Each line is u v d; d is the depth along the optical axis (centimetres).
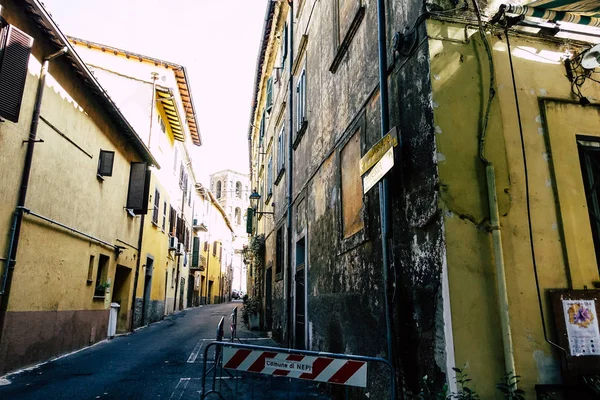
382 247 470
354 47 616
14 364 763
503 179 371
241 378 739
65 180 936
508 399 314
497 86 394
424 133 387
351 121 613
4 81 689
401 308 415
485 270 346
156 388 662
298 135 994
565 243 369
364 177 519
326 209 736
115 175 1280
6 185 723
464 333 329
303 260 1000
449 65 388
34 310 824
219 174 7119
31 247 802
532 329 343
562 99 406
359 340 531
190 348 1105
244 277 7231
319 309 746
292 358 418
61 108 909
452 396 311
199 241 3506
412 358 388
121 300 1482
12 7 727
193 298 3575
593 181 404
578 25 417
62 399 597
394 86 462
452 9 403
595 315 351
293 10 1193
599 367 338
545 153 389
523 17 390
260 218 1905
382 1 509
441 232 350
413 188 401
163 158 1992
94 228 1126
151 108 1741
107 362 890
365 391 501
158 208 1895
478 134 378
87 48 1727
